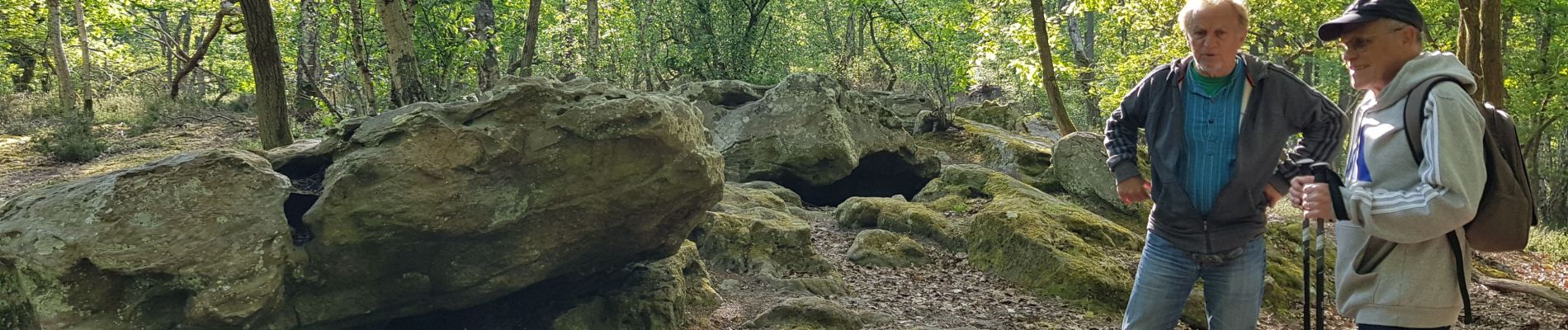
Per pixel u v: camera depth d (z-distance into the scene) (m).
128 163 11.46
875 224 8.05
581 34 18.45
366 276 3.91
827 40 27.66
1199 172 2.84
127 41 35.34
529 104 4.09
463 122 4.01
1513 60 17.88
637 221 4.40
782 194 8.93
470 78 13.87
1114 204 9.09
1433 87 2.34
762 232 6.51
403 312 4.15
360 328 4.16
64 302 3.31
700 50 18.98
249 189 3.69
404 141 3.88
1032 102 25.48
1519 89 17.72
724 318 5.24
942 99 13.48
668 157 4.26
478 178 3.95
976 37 21.28
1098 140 9.63
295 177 4.46
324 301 3.87
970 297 6.27
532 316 4.82
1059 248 6.77
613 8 18.55
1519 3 17.11
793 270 6.33
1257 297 2.90
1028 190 8.89
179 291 3.48
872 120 10.19
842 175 9.41
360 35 9.94
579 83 4.45
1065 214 7.54
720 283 5.92
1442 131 2.27
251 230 3.62
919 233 7.71
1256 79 2.80
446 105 4.05
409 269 3.99
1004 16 15.81
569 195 4.12
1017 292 6.48
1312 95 2.82
